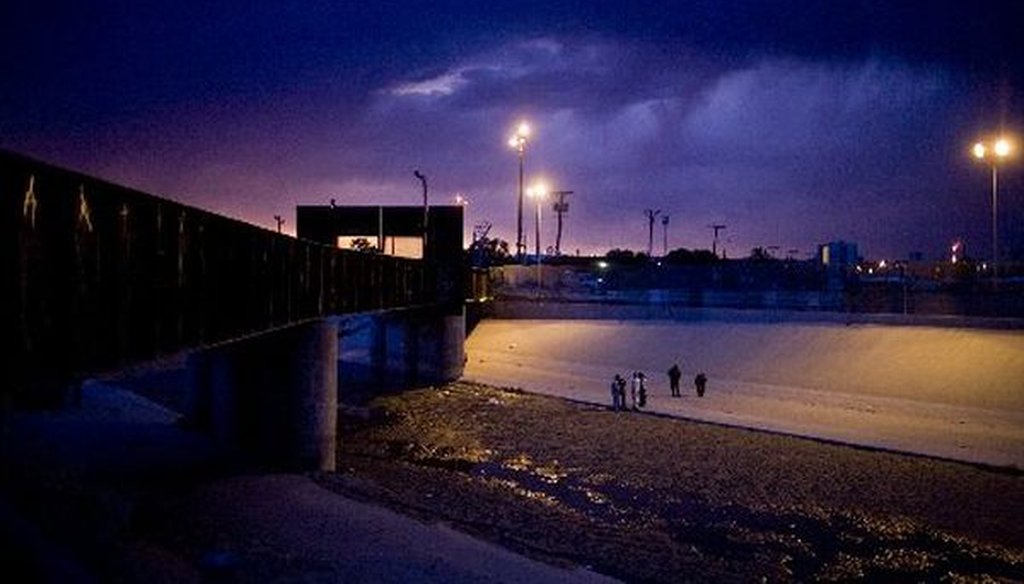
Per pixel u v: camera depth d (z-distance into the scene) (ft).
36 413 103.19
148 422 121.29
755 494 91.15
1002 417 127.03
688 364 188.65
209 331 70.44
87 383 171.42
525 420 137.90
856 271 303.48
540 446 117.39
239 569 57.67
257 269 83.30
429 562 63.77
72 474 75.31
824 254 306.14
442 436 126.31
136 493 74.69
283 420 100.48
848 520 81.82
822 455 108.06
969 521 81.15
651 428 128.26
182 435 111.24
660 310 235.81
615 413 141.59
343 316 120.98
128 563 52.11
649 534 77.66
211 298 70.90
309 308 102.73
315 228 209.97
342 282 120.06
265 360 101.76
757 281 310.86
